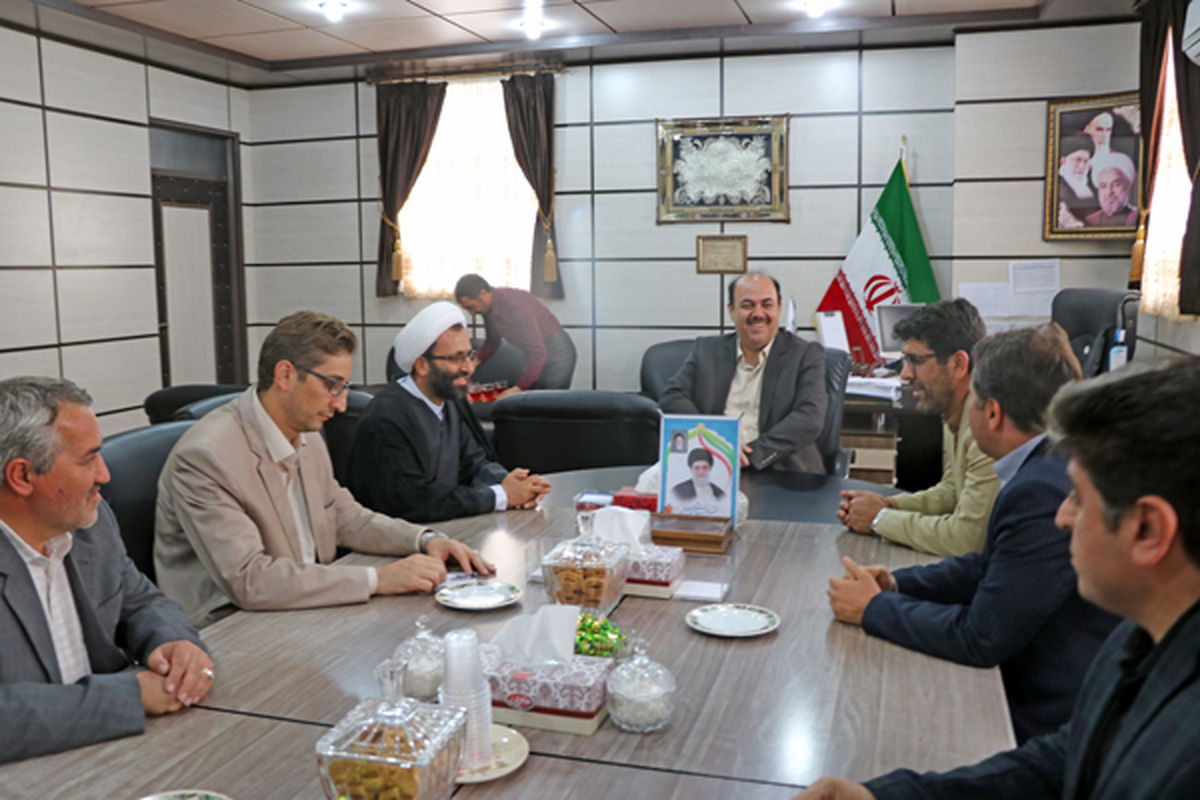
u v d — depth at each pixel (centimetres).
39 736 136
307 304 747
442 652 156
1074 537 93
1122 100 555
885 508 246
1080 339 503
